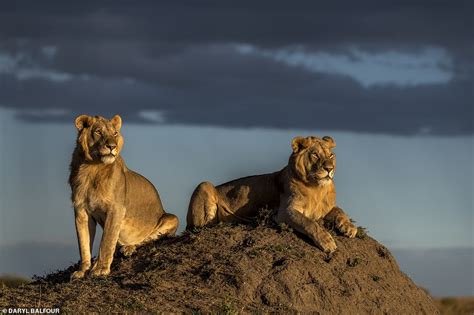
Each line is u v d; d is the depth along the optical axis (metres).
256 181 20.55
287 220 19.23
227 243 18.94
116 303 17.11
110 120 19.27
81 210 19.44
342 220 19.50
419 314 19.03
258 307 17.39
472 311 25.98
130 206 20.12
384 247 19.77
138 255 19.59
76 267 20.34
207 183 20.69
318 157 19.30
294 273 18.00
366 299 18.27
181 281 17.98
